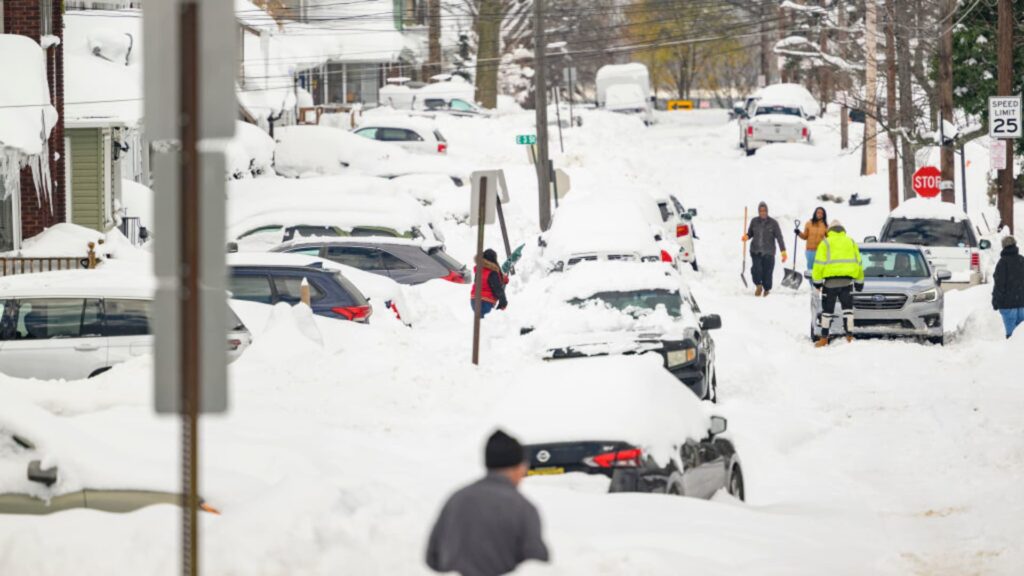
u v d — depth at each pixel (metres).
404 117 166.62
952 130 121.25
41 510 28.31
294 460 32.44
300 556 25.34
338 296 64.69
